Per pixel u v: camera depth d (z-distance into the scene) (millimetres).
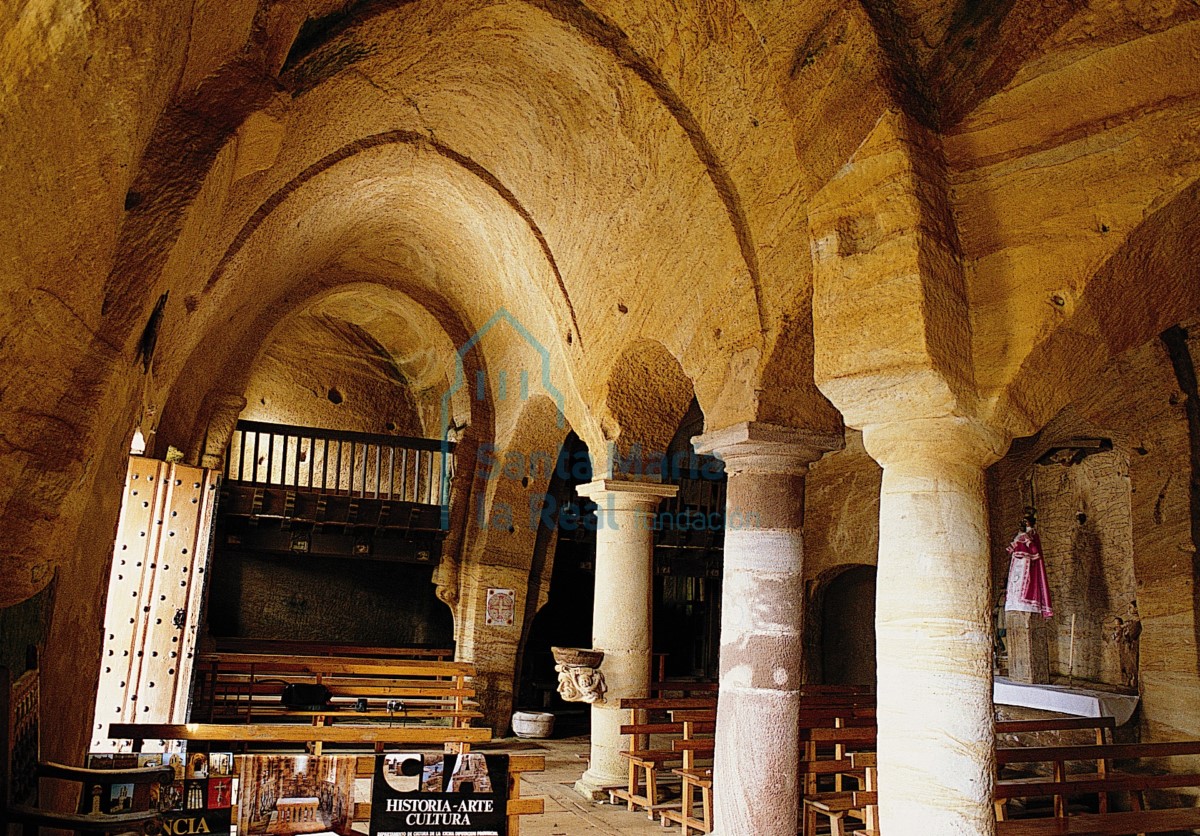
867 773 5406
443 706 10023
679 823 6828
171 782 3027
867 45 4496
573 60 5980
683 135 5867
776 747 5520
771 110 5293
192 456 9844
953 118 4512
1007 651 9719
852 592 12359
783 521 5832
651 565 8094
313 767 3180
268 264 8266
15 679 3281
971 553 4121
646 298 6934
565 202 7305
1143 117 4027
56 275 2812
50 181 2504
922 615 4082
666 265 6625
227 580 11281
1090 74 4164
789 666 5660
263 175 6027
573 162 6895
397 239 10109
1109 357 4492
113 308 3451
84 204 2779
